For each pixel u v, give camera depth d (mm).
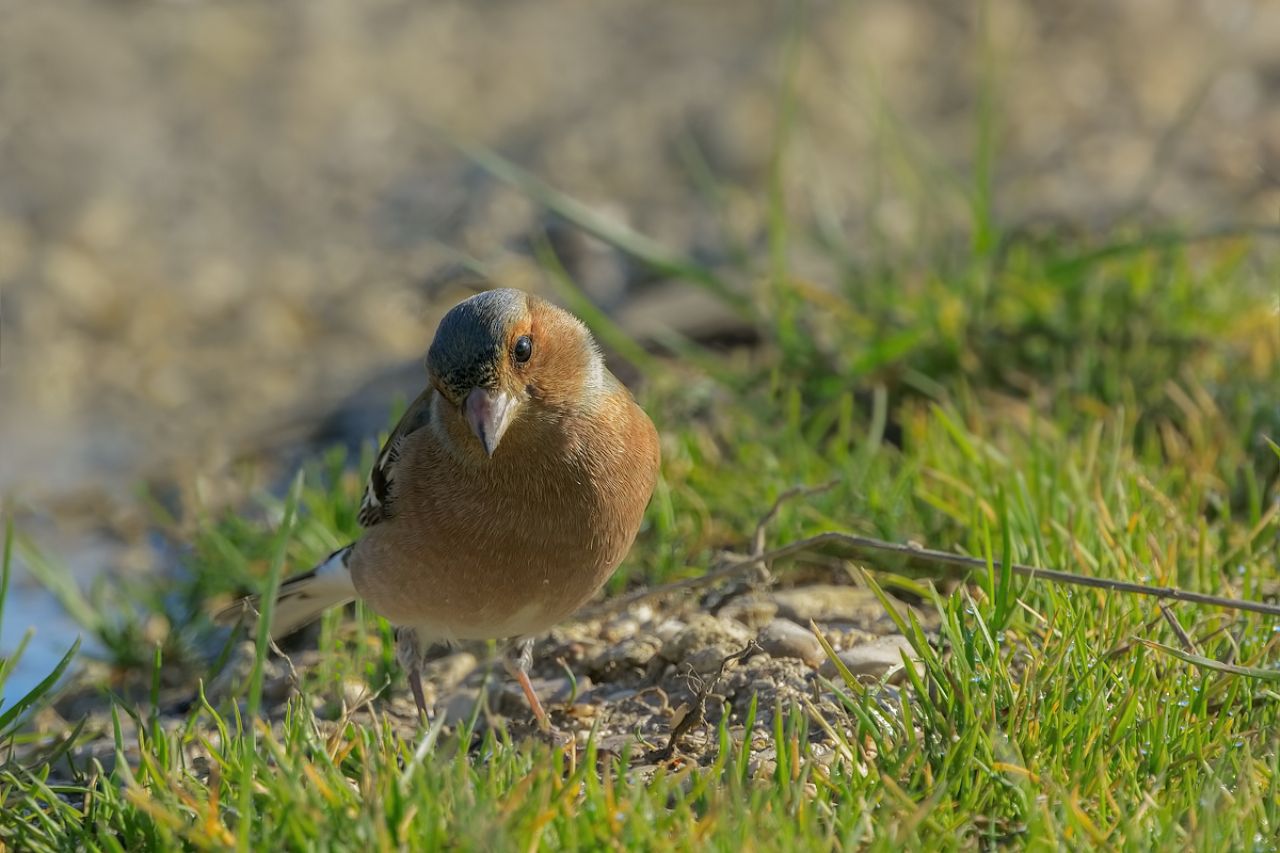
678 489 10297
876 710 7160
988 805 6469
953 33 18922
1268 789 6332
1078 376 11258
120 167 19188
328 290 17156
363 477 11391
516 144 18500
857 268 13430
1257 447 10117
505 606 8164
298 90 20188
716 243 15766
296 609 9094
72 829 6719
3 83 20438
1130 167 15656
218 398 15477
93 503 13688
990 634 7484
